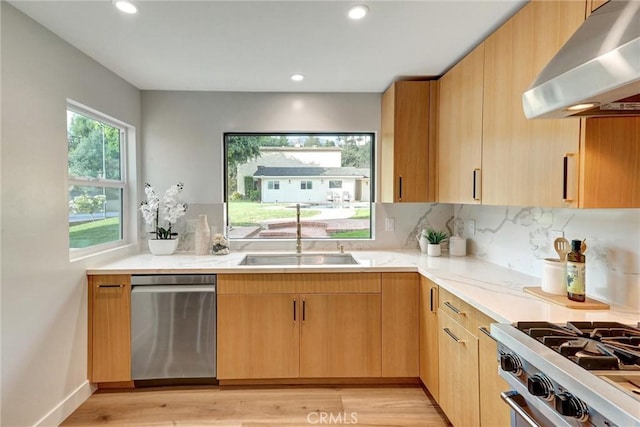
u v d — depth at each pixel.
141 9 1.64
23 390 1.68
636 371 0.86
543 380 0.97
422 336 2.25
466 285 1.79
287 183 3.09
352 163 3.10
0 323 1.55
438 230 3.03
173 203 2.74
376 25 1.80
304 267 2.27
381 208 3.02
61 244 1.94
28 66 1.70
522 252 2.09
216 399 2.20
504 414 1.34
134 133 2.77
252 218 3.07
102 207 2.48
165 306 2.24
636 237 1.37
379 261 2.48
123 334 2.23
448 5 1.61
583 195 1.23
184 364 2.27
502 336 1.15
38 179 1.76
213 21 1.75
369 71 2.44
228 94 2.91
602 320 1.27
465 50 2.10
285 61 2.26
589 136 1.22
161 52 2.12
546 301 1.50
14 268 1.62
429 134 2.58
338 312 2.29
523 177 1.55
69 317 2.01
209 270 2.26
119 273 2.21
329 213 3.09
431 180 2.59
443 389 1.92
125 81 2.62
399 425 1.96
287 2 1.58
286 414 2.05
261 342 2.28
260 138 3.07
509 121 1.65
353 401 2.19
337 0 1.57
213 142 2.92
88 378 2.20
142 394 2.24
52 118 1.87
